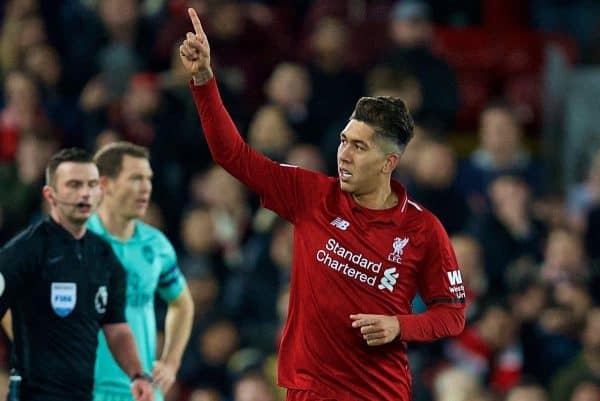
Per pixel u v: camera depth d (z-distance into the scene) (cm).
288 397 2475
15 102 4909
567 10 5866
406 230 2472
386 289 2452
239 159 2459
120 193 3044
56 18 5319
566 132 5456
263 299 4444
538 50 5669
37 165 4697
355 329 2442
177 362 3094
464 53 5625
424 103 5088
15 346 2758
